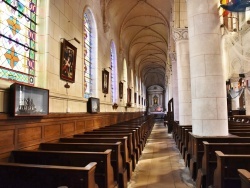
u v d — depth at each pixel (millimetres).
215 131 5457
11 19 4668
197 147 4961
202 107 5586
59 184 2586
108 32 12609
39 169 2654
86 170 2506
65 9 6766
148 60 31812
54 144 4645
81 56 8039
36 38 5574
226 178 3299
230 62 12312
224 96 5629
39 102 4812
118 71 15320
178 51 10289
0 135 3727
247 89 12734
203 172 4320
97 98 9273
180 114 10086
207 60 5602
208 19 5695
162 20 16906
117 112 13938
